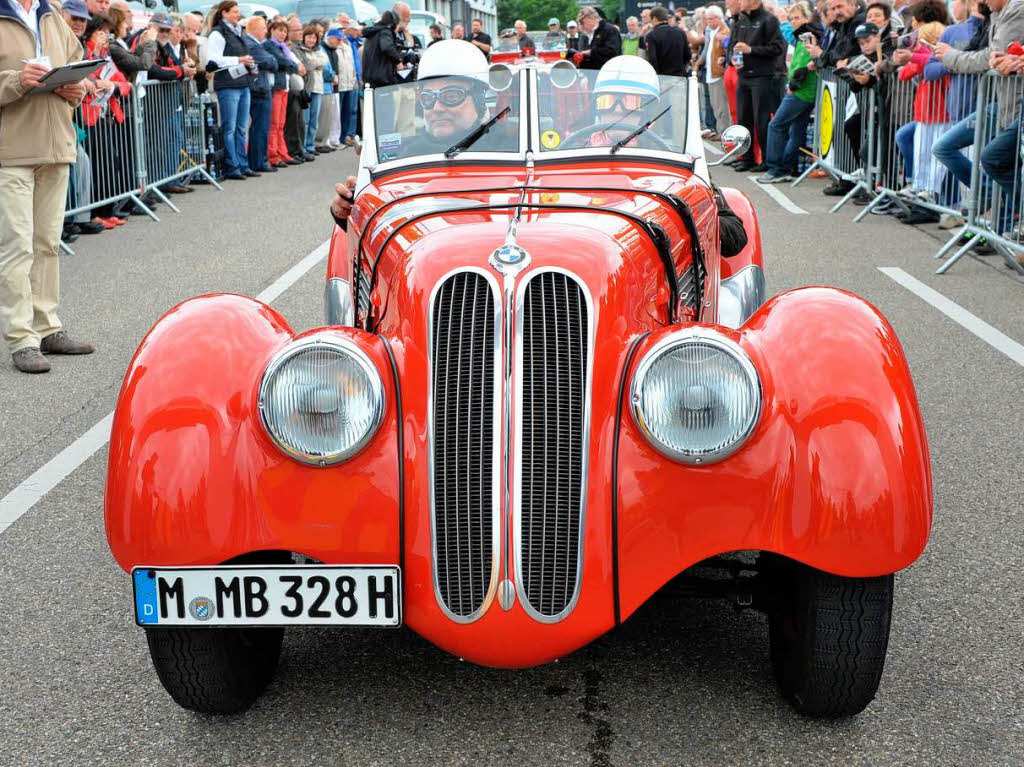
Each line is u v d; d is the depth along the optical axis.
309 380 2.96
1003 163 8.80
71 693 3.43
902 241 10.30
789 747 3.07
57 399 6.28
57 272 7.12
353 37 20.33
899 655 3.55
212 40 14.91
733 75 16.66
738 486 2.93
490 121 4.48
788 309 3.20
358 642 3.68
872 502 2.85
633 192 3.95
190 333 3.20
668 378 2.92
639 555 2.94
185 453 2.99
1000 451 5.29
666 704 3.28
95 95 10.55
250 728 3.22
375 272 3.57
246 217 12.13
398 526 2.96
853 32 12.92
